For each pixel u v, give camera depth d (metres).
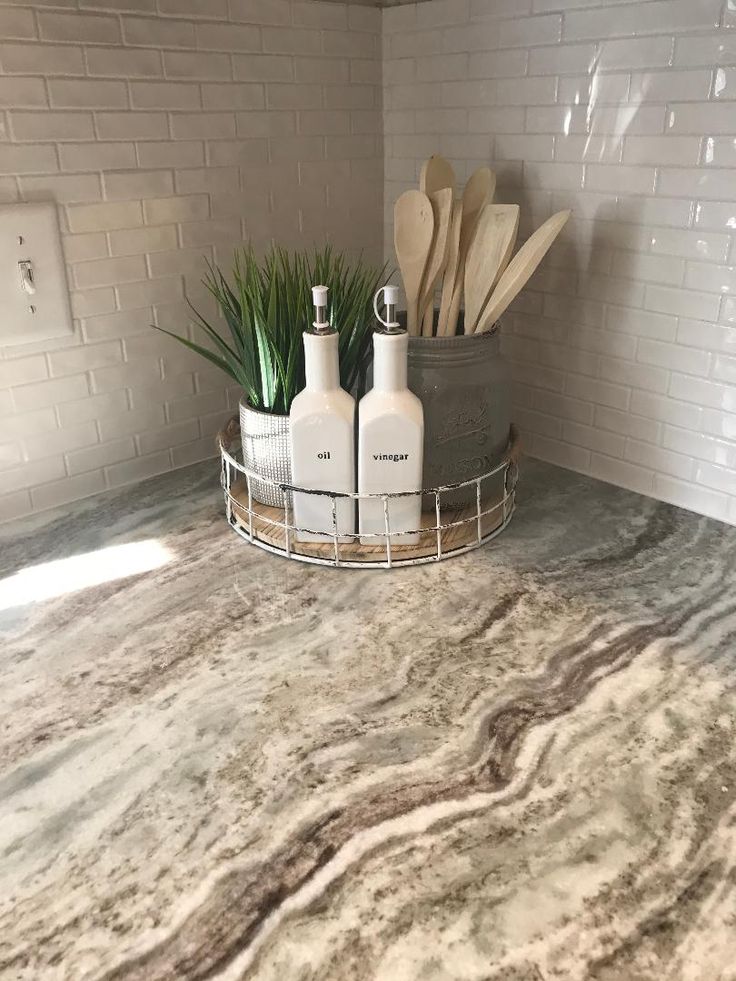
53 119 0.94
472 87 1.14
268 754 0.66
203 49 1.05
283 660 0.77
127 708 0.71
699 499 1.04
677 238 0.97
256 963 0.51
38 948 0.52
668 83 0.93
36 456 1.03
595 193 1.03
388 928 0.52
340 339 0.93
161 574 0.91
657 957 0.50
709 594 0.86
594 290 1.07
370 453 0.86
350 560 0.91
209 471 1.17
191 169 1.08
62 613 0.84
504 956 0.51
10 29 0.89
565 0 1.00
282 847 0.58
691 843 0.58
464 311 1.01
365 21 1.21
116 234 1.03
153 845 0.58
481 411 0.93
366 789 0.62
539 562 0.93
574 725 0.68
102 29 0.95
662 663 0.76
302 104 1.17
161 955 0.51
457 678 0.74
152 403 1.12
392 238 1.34
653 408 1.05
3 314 0.95
